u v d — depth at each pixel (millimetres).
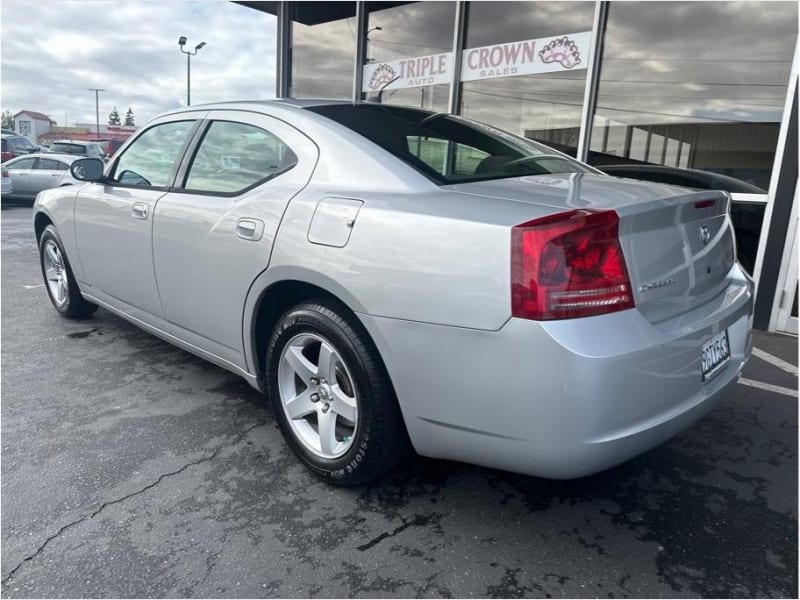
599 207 1745
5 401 3027
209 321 2738
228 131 2820
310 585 1791
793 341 4332
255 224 2381
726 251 2324
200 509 2154
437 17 7113
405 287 1868
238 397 3113
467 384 1776
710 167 5043
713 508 2215
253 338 2523
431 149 2410
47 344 3900
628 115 5621
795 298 4465
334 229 2090
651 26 5344
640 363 1677
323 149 2377
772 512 2193
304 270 2150
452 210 1861
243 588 1775
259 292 2389
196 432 2730
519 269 1654
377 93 7988
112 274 3492
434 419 1895
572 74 5949
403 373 1919
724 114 4938
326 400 2279
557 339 1609
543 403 1652
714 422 2932
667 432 1823
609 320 1676
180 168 3000
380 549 1955
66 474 2365
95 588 1769
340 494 2264
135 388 3209
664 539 2031
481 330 1717
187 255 2764
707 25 4980
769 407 3111
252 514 2129
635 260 1758
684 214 1975
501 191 2012
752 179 4781
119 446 2590
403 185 2117
